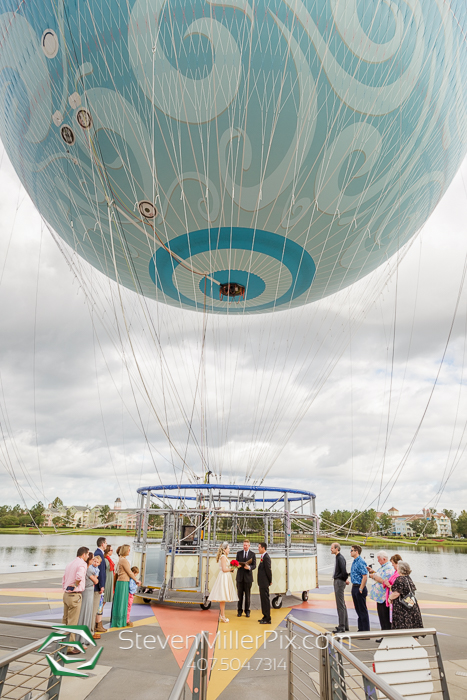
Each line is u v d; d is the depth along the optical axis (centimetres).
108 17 924
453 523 7312
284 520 1460
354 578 1005
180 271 1620
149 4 896
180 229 1336
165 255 1510
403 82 1049
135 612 1237
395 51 995
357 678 698
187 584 1425
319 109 1023
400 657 550
